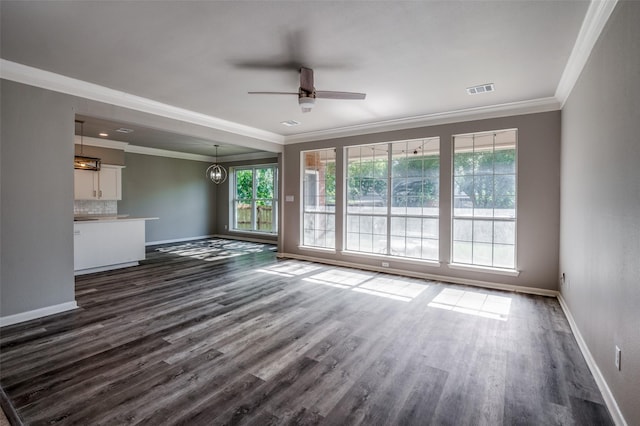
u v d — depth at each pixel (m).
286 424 1.84
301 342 2.87
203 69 3.29
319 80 3.57
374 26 2.48
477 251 4.75
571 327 3.17
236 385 2.22
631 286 1.72
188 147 8.42
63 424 1.83
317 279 5.04
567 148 3.64
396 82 3.62
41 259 3.43
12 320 3.23
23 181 3.29
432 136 5.04
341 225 6.07
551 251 4.18
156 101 4.36
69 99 3.60
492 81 3.57
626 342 1.77
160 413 1.92
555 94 3.97
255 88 3.85
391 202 5.55
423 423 1.85
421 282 4.87
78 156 6.37
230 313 3.57
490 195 4.66
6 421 1.85
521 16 2.33
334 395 2.11
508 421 1.87
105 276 5.21
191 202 9.77
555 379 2.30
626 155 1.81
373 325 3.25
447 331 3.10
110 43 2.76
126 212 8.27
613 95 2.04
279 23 2.45
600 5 2.15
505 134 4.55
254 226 9.64
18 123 3.25
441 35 2.62
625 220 1.82
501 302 3.94
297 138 6.58
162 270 5.65
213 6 2.22
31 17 2.36
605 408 1.99
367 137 5.69
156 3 2.19
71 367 2.44
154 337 2.96
